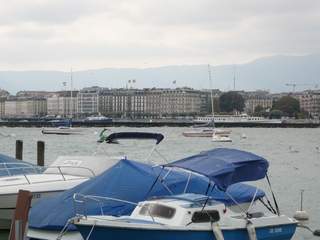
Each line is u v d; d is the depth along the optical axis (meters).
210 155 21.09
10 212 22.72
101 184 20.62
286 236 20.44
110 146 92.94
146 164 22.06
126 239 17.38
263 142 125.56
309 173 53.12
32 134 153.25
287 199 35.38
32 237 19.50
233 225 18.75
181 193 20.77
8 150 89.69
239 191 22.30
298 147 105.25
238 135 164.00
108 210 19.69
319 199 35.56
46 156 74.62
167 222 17.95
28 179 24.50
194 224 18.03
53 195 23.31
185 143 117.81
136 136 25.62
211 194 21.20
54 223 19.45
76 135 146.25
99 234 17.52
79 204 19.88
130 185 20.55
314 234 25.20
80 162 26.36
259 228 19.41
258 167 20.38
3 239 21.69
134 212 18.80
